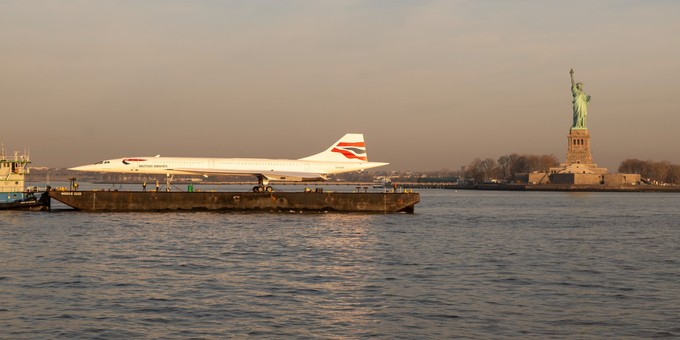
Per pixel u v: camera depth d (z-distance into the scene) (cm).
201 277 4722
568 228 9375
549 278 4916
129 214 9612
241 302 3956
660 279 4909
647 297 4234
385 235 7669
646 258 6081
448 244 6981
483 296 4225
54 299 3956
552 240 7612
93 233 7225
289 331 3372
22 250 5916
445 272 5131
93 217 9081
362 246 6612
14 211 9825
